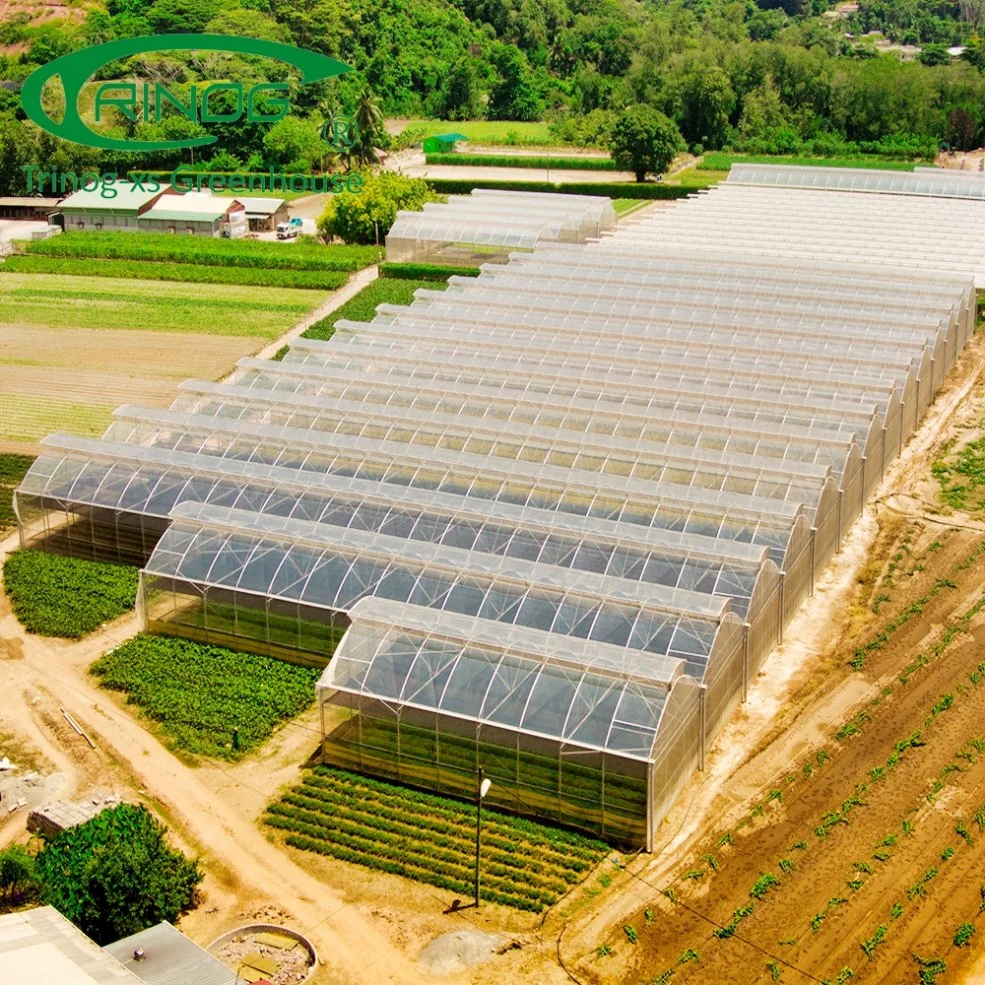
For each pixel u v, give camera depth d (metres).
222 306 145.75
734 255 143.25
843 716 70.12
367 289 150.25
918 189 182.88
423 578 74.12
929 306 120.88
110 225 185.38
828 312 119.88
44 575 85.75
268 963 52.94
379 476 88.12
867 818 61.31
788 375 103.69
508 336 117.94
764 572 73.50
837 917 54.84
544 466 86.88
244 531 79.12
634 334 116.12
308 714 71.25
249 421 99.56
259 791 64.69
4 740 69.00
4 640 79.19
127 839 55.91
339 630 74.00
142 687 72.94
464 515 81.12
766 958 52.62
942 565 86.81
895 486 99.94
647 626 67.75
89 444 91.44
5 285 154.62
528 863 58.84
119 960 48.00
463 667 64.25
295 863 59.56
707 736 66.50
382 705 63.75
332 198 174.12
